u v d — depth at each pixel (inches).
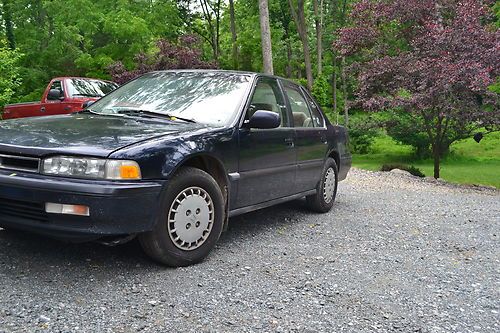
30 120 168.2
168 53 680.4
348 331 113.6
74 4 802.8
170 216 144.1
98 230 129.3
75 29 839.7
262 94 193.0
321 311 124.0
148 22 955.3
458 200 320.2
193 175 148.8
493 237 213.5
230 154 163.9
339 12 1136.2
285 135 196.9
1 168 138.9
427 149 766.5
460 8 436.8
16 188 132.3
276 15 1402.6
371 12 518.9
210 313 118.8
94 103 198.4
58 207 129.1
